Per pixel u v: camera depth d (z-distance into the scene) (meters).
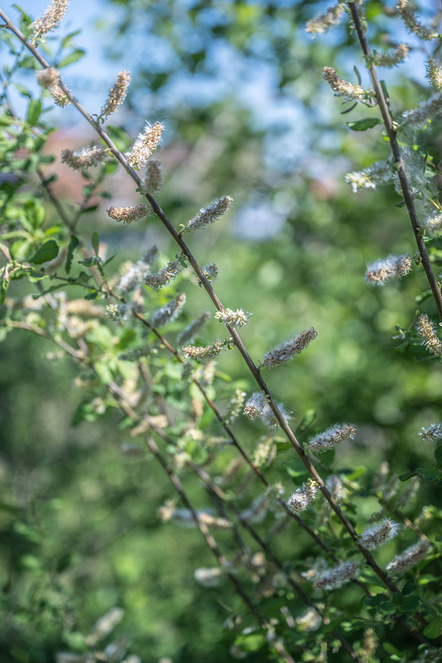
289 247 1.47
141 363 0.76
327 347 1.31
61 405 1.93
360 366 1.23
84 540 1.44
